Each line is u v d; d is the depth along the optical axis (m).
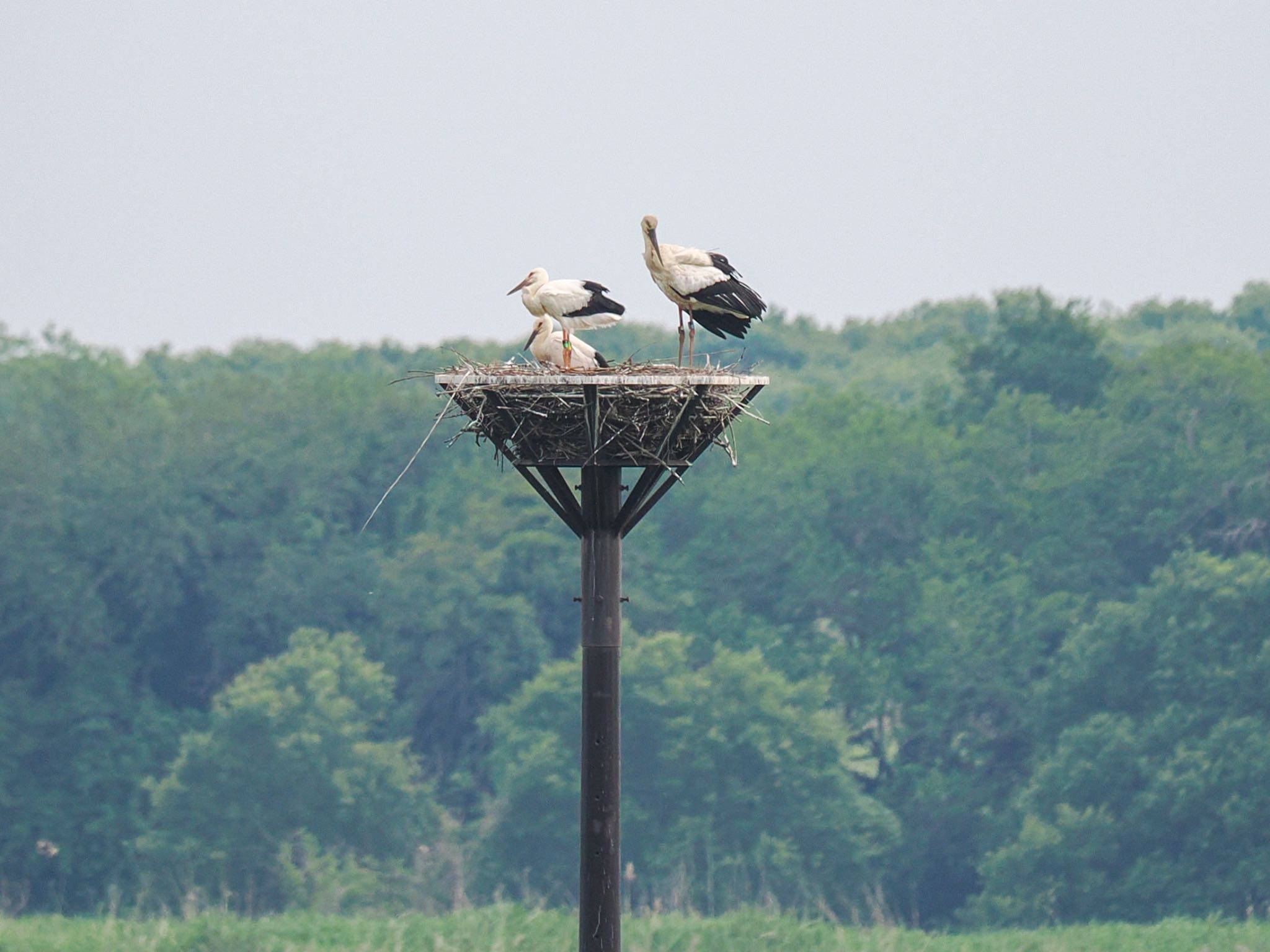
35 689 56.06
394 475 64.62
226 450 62.75
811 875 46.44
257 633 59.91
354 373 77.00
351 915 44.28
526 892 44.66
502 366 12.94
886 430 60.50
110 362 78.44
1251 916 36.28
